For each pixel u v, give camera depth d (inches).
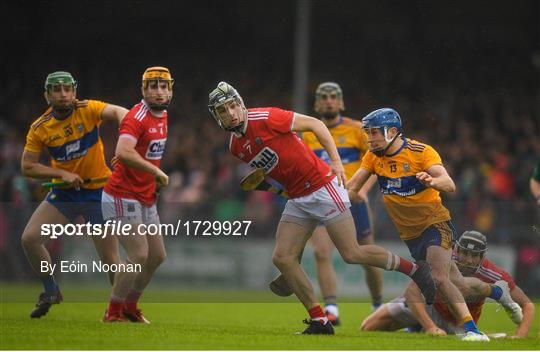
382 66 3882.9
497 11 3964.1
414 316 1283.2
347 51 3902.6
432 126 3511.3
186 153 3021.7
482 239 1179.3
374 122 1132.5
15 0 3796.8
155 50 3885.3
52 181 1364.4
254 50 3927.2
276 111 1104.2
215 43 3922.2
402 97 3752.5
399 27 3956.7
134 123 1229.1
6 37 3782.0
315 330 1127.6
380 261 1146.0
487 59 3927.2
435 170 1115.3
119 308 1296.8
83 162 1321.4
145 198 1272.1
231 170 2888.8
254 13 3934.5
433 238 1163.3
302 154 1107.9
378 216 1653.5
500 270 1203.2
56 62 3806.6
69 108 1302.9
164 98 1239.5
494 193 2881.4
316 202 1109.1
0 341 991.6
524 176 3004.4
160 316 1561.3
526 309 1208.8
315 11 3902.6
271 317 1573.6
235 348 965.2
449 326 1217.4
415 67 3902.6
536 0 3939.5
